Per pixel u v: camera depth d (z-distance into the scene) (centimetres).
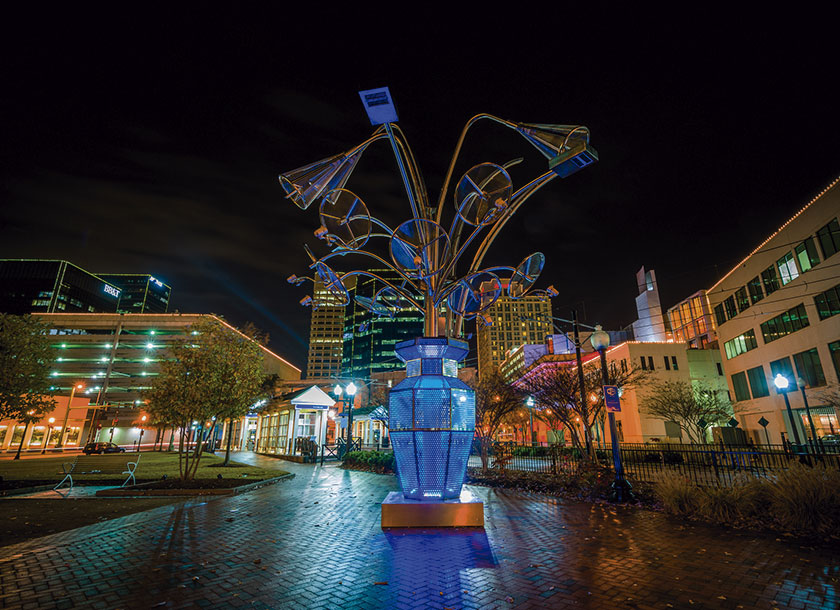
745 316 3638
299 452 2742
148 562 568
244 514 902
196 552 615
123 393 7900
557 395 1719
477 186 656
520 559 572
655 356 4188
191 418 1316
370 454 2011
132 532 739
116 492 1195
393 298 944
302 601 439
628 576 506
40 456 3806
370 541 668
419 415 766
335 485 1416
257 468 2050
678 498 870
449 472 770
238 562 568
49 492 1260
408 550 617
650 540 666
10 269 12044
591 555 589
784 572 516
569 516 857
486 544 645
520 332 13375
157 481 1409
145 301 17788
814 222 2745
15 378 1725
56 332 8244
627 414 3994
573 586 477
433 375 809
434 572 524
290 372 9700
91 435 7131
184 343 1376
